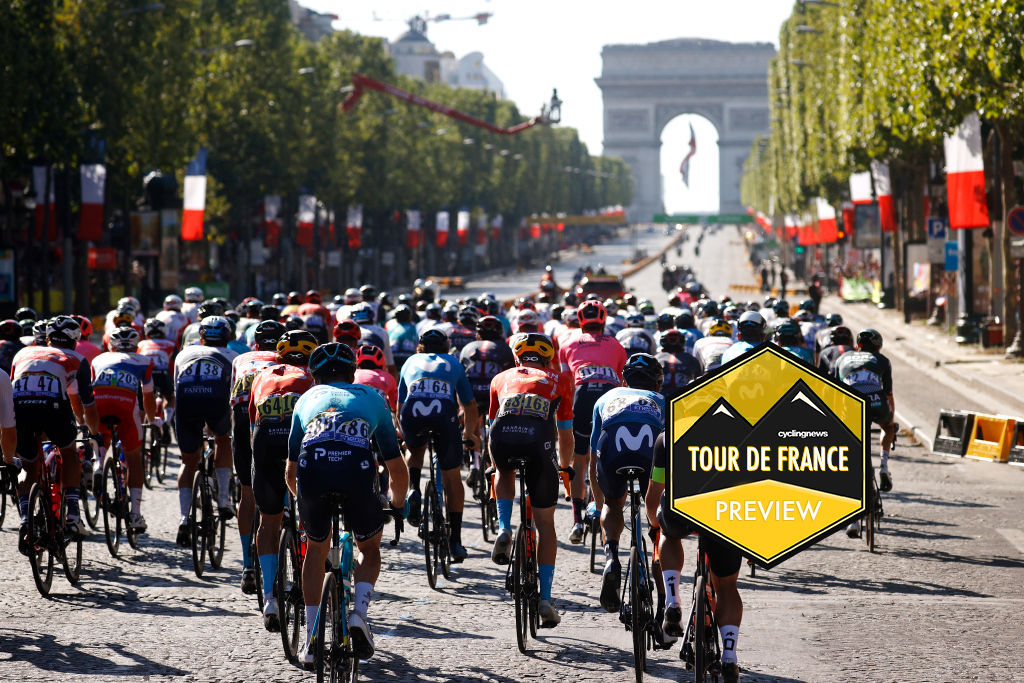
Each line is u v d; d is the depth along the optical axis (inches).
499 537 466.6
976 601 501.7
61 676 394.0
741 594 517.3
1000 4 1234.0
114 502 594.9
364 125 4293.8
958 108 1498.5
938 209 2288.4
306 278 4530.0
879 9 1758.1
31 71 1795.0
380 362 591.5
